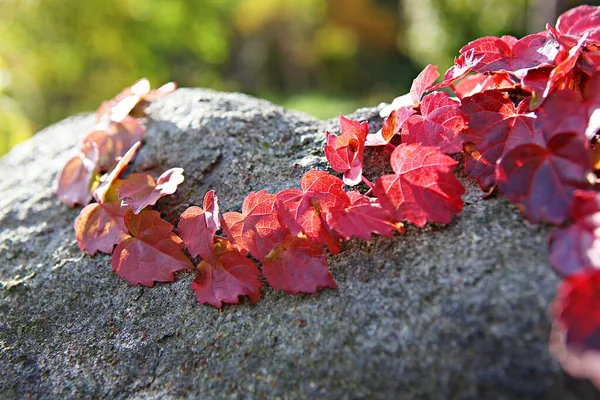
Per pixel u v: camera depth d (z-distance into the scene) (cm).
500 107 47
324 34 287
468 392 41
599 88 45
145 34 186
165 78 195
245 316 47
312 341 44
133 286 51
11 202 59
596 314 39
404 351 42
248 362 45
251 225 47
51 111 168
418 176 45
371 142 50
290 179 52
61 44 167
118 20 177
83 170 56
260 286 48
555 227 43
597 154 45
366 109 55
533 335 41
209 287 48
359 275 46
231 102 58
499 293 42
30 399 48
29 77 158
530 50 48
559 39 46
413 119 49
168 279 50
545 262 42
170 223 52
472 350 41
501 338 41
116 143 57
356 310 44
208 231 48
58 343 50
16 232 57
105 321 50
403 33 292
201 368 46
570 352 39
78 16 168
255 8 261
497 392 40
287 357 44
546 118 45
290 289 46
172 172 51
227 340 46
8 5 153
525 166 43
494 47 48
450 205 45
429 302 43
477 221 45
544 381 40
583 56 46
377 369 42
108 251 52
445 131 48
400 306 43
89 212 53
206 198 49
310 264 46
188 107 58
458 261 44
